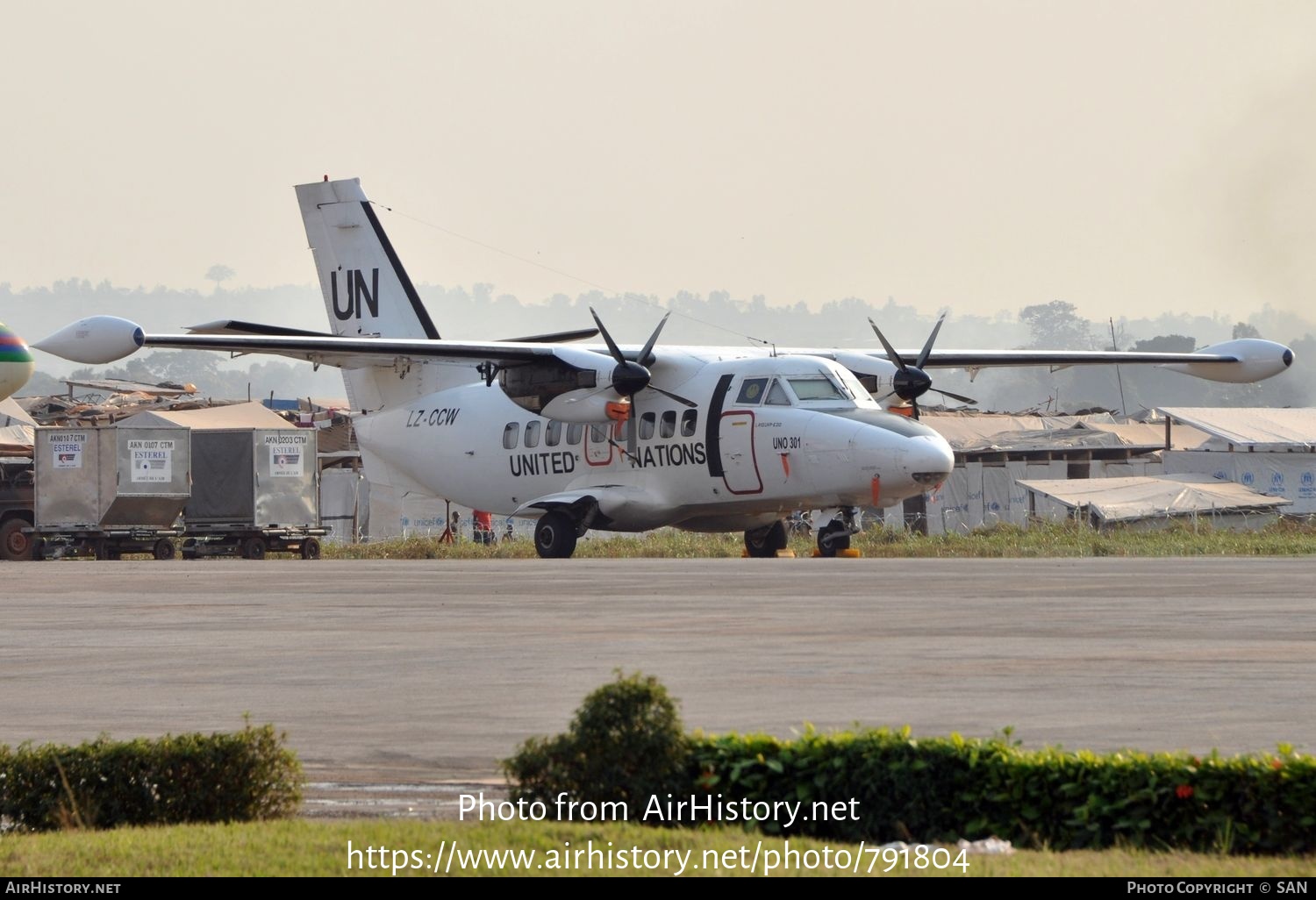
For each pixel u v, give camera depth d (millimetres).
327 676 44000
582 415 107812
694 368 108188
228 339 107625
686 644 49000
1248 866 22031
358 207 129875
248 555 147750
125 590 79562
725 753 26469
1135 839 23859
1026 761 24938
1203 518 159500
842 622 54750
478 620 58531
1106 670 41156
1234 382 126500
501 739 34344
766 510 106375
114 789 27797
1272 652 44312
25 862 23688
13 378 159125
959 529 178250
